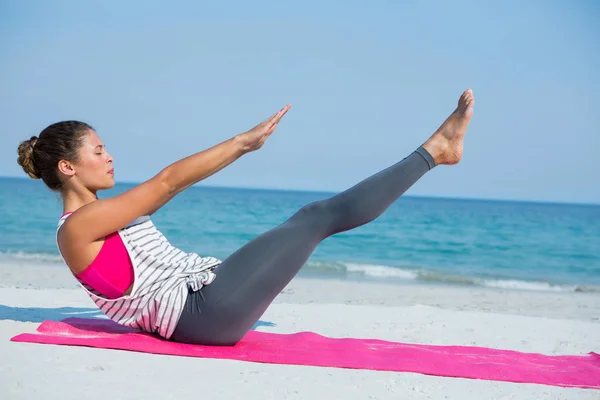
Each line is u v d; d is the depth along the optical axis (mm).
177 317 3406
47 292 6078
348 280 10531
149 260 3412
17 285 7793
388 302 7703
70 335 3629
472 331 4875
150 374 3008
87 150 3449
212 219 25625
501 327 5121
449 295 8766
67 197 3498
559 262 16141
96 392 2723
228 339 3482
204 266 3521
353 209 3387
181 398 2705
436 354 3639
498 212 41844
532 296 9109
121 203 3236
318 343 3781
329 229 3426
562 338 4738
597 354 3861
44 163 3436
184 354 3348
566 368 3504
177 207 32312
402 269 13109
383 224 26000
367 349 3686
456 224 27312
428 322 5227
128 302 3445
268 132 3340
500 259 16547
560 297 9117
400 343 3928
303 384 2979
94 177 3477
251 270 3342
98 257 3307
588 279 12766
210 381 2949
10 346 3395
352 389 2947
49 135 3418
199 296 3385
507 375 3273
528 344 4449
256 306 3373
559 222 31266
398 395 2895
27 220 20828
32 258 11852
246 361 3328
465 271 13664
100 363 3148
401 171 3568
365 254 16641
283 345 3684
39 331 3668
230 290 3342
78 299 5641
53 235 17359
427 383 3104
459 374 3254
